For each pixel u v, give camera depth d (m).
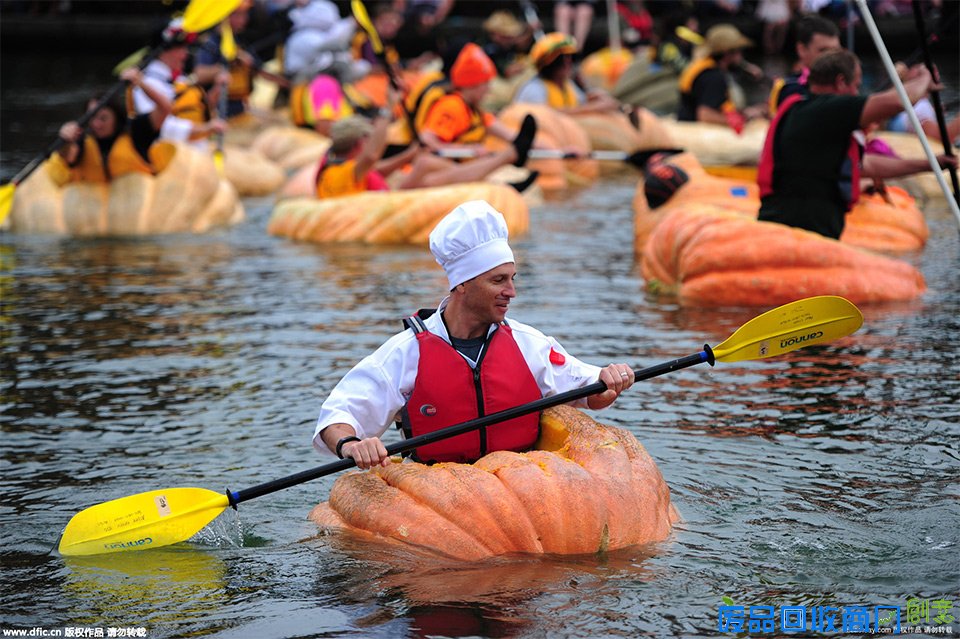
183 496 12.59
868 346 20.06
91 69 70.06
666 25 56.00
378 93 48.94
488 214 12.73
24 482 14.56
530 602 10.86
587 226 32.97
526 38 57.84
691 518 12.90
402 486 12.42
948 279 24.75
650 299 23.88
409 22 69.12
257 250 30.12
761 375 18.62
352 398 12.81
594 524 11.90
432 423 12.90
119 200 32.97
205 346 20.78
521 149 32.56
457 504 11.98
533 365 13.17
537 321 22.09
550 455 12.48
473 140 34.72
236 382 18.64
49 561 12.26
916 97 21.00
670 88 55.72
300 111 46.72
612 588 11.13
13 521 13.35
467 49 34.66
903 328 21.08
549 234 31.66
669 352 19.88
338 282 26.00
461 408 12.88
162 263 28.44
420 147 33.22
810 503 13.41
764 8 68.31
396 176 37.00
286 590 11.30
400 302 23.97
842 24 61.91
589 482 12.17
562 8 68.19
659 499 12.56
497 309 12.86
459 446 13.06
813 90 23.61
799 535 12.45
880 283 22.92
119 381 18.78
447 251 12.79
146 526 12.45
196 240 31.78
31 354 20.42
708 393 17.77
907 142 36.03
